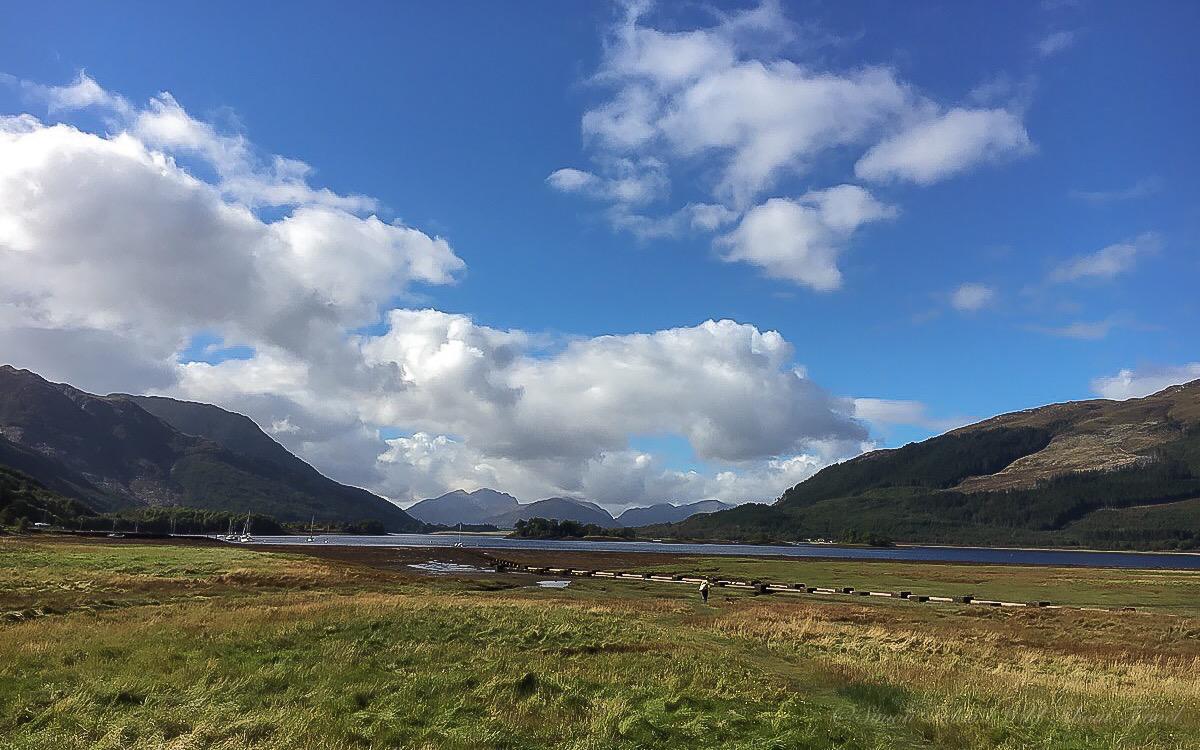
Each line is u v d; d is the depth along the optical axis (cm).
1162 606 5972
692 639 2969
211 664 1934
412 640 2519
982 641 3366
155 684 1706
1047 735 1462
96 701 1567
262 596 4088
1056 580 9119
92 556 6475
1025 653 2980
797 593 6769
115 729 1370
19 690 1636
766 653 2766
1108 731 1496
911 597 6400
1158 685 2222
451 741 1356
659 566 10950
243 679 1775
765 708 1677
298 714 1482
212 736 1358
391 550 13500
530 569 9694
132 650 2117
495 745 1354
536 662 2144
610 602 4981
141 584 4425
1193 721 1594
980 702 1772
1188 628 4228
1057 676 2414
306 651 2194
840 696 1923
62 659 1972
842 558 17100
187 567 5831
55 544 8825
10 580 4228
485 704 1655
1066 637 3781
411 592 4897
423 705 1616
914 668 2362
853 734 1479
